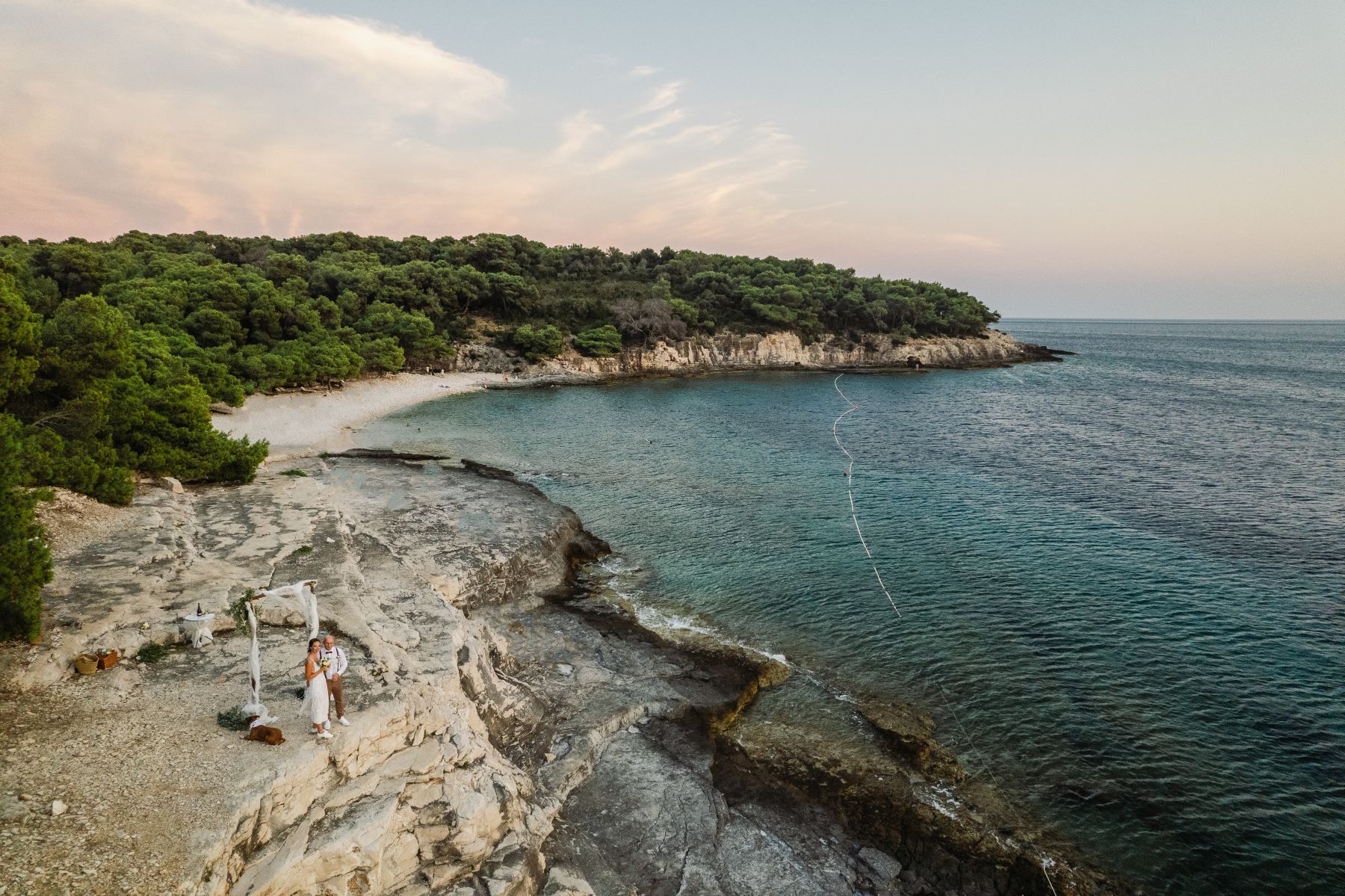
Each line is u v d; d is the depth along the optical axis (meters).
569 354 112.88
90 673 15.05
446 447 57.12
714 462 54.19
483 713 18.75
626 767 18.66
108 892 9.45
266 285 82.88
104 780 11.62
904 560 34.28
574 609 28.72
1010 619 28.20
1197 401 95.00
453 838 13.43
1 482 16.61
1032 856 16.53
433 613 21.34
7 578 14.95
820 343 136.00
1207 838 17.14
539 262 152.38
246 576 21.70
